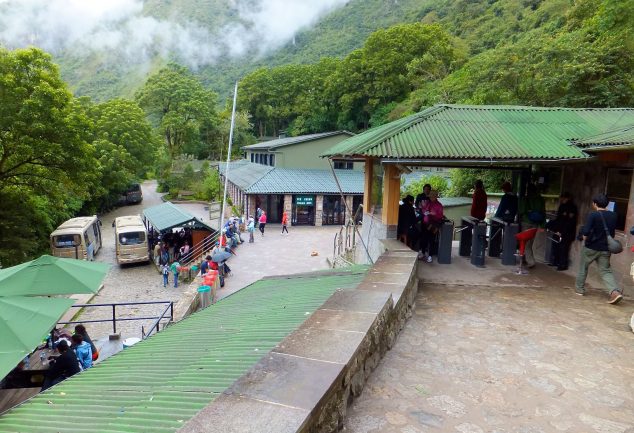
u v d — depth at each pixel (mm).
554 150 8406
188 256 25453
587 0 31031
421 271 9070
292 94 77875
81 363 9227
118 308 19328
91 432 3176
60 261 11781
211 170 59594
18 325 7938
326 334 4047
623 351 5566
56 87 22516
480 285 8234
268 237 31359
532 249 10172
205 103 74188
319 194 36094
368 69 59875
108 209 49531
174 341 5695
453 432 3771
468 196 26125
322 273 8852
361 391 4312
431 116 9789
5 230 22516
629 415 4148
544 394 4496
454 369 4957
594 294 7820
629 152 7578
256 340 4734
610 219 7297
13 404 8273
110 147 45219
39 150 21547
